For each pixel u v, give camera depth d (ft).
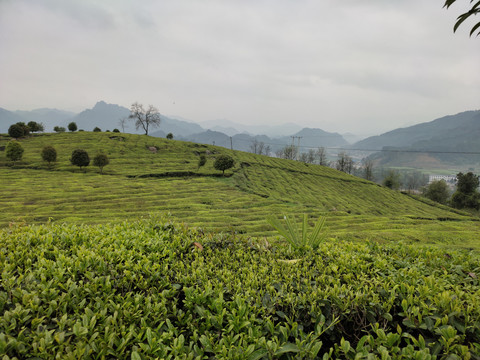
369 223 121.90
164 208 134.62
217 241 18.93
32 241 17.17
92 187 171.22
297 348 9.13
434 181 342.23
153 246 17.03
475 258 17.79
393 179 353.10
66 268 13.47
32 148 259.39
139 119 425.69
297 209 144.66
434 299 11.30
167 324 10.24
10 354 8.66
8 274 12.27
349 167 463.42
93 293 11.68
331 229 108.27
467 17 11.60
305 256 16.96
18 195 146.00
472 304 10.82
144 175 214.69
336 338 11.39
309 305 11.77
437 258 16.93
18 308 10.11
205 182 208.54
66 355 8.08
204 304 11.80
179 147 318.04
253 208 141.28
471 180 283.38
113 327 9.78
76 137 308.40
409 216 177.78
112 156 260.01
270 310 11.10
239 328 10.28
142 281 13.00
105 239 17.83
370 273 14.96
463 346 8.82
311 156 498.69
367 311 11.43
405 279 13.69
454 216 204.95
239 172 254.06
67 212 121.80
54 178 189.06
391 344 9.45
